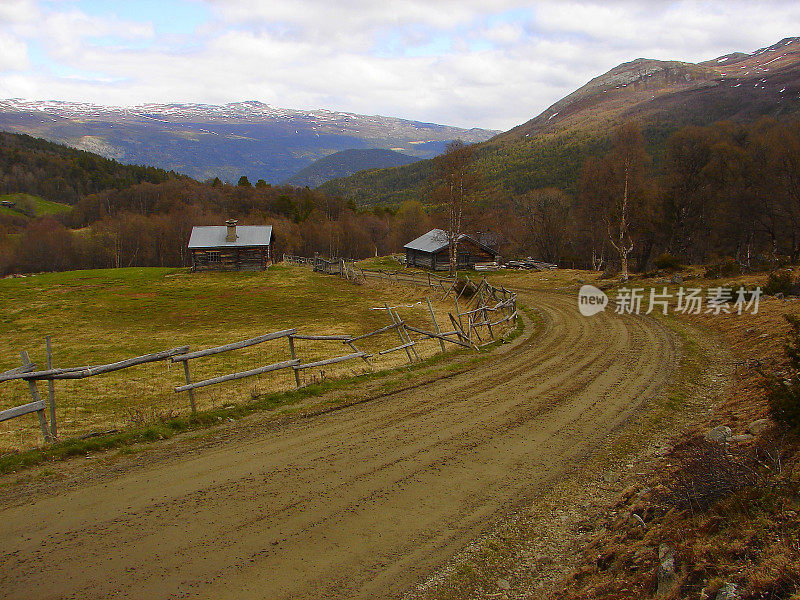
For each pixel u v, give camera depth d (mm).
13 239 94312
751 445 7797
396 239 104125
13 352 27234
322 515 7812
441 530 7453
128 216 99188
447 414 12695
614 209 43594
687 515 6227
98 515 7711
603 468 9547
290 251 98750
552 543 7090
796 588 4195
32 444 10820
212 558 6664
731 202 47906
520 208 75438
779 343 16594
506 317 27328
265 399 13570
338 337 16281
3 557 6617
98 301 43125
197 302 42625
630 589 5246
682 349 19875
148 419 12273
